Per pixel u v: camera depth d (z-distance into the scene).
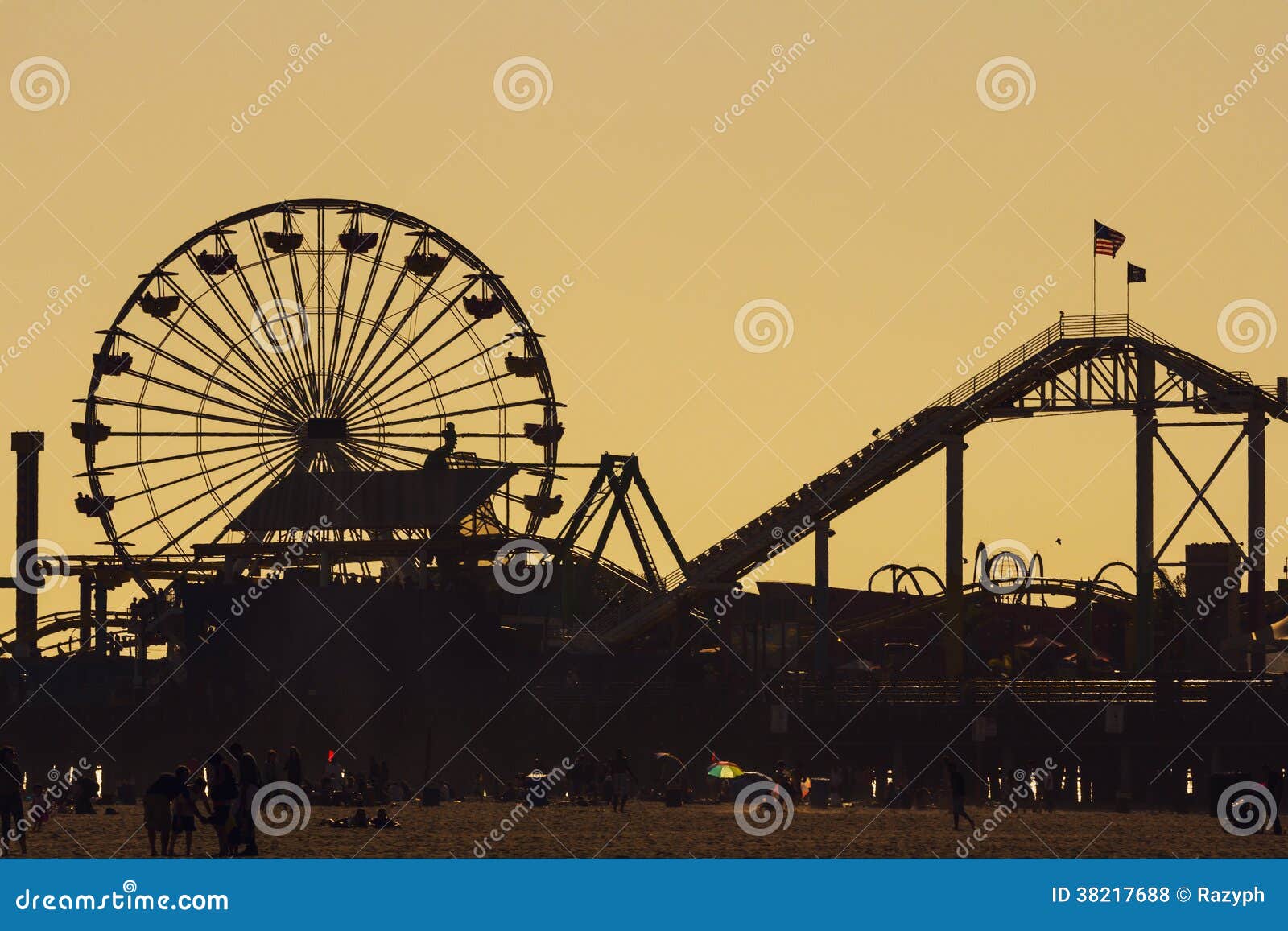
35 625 124.75
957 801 74.00
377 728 110.81
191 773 63.81
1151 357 117.44
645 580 126.00
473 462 124.44
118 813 82.56
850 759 106.56
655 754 102.94
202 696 113.69
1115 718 102.81
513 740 108.94
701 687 110.38
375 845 64.56
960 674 119.81
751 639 134.25
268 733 111.25
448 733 109.31
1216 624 124.50
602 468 125.25
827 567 120.12
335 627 113.69
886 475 120.00
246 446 125.12
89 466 123.94
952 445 118.69
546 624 120.06
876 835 70.88
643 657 115.69
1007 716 104.56
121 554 124.62
